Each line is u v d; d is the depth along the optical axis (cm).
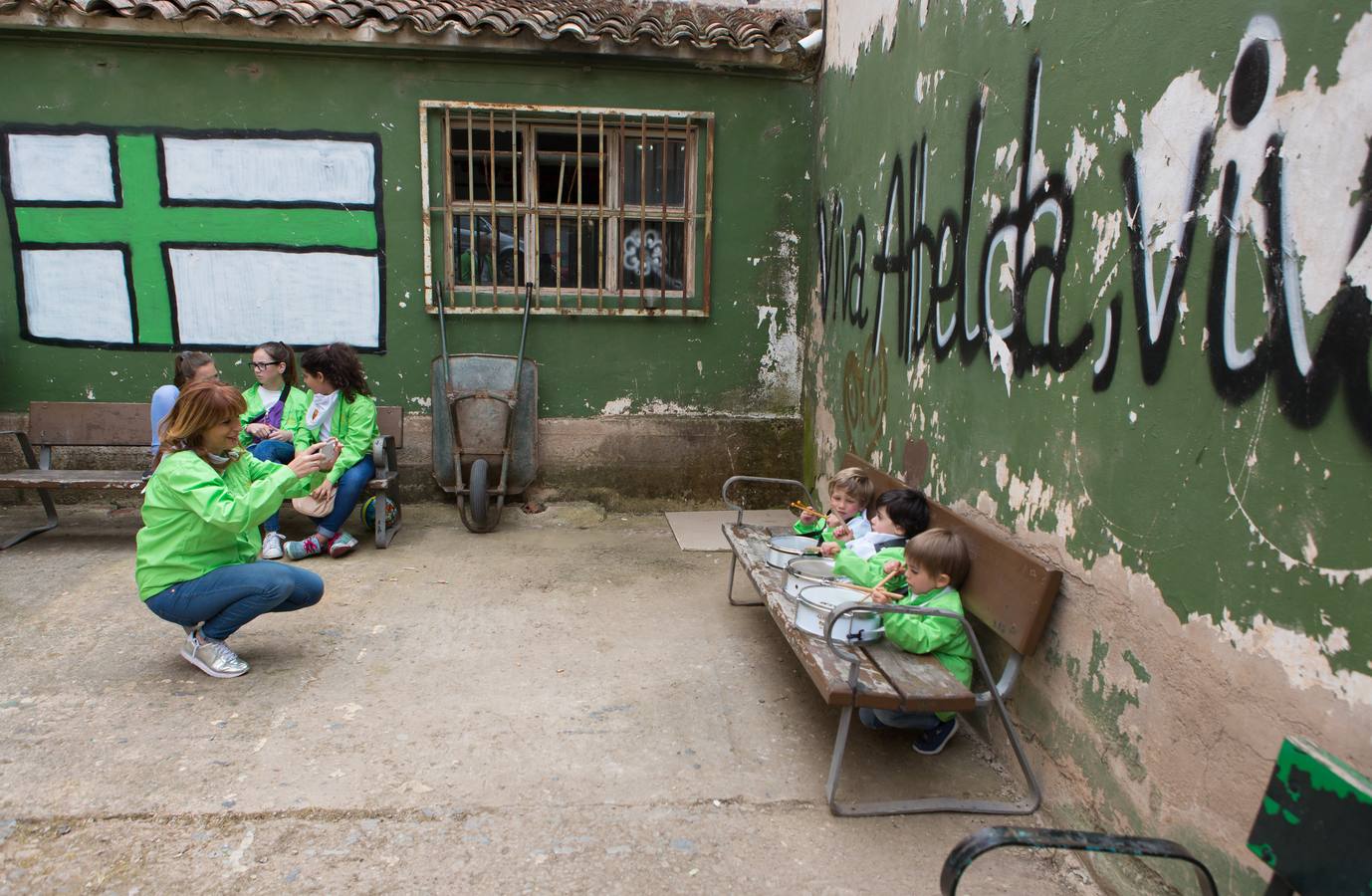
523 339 550
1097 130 227
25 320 540
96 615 381
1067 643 238
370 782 257
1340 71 151
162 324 548
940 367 335
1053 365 248
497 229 561
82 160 526
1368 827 127
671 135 575
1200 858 183
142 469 557
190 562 311
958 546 277
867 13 439
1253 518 170
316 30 510
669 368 590
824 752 282
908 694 236
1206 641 183
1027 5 266
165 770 259
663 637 372
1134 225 211
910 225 372
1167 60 199
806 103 571
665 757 276
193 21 499
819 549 353
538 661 345
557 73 548
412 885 213
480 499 516
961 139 317
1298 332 159
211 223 540
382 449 483
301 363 531
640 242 577
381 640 362
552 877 218
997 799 258
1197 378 187
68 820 234
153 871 215
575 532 539
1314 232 156
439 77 541
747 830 239
